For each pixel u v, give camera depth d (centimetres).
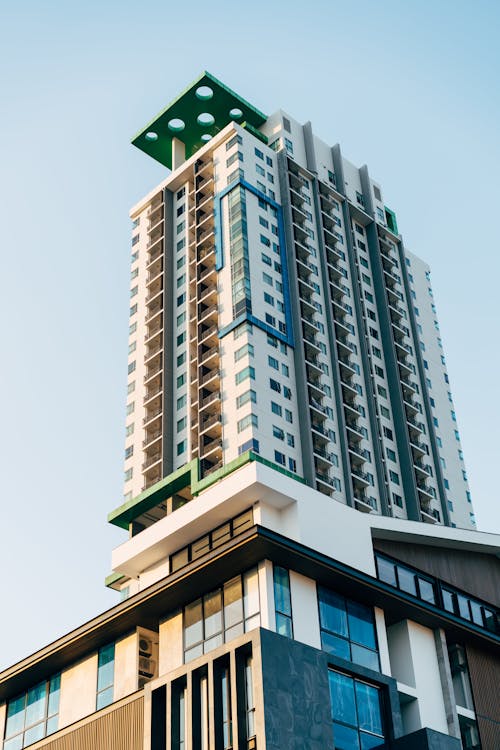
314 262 11606
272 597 4059
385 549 4838
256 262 10719
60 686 4769
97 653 4697
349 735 3794
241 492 4622
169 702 3816
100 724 4159
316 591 4278
